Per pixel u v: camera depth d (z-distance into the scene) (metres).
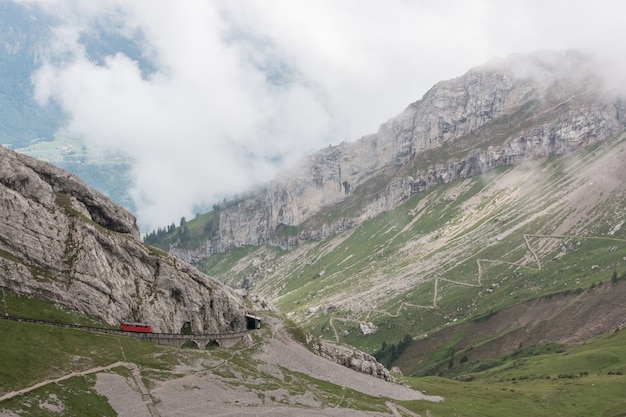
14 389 144.12
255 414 173.00
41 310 186.62
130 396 161.25
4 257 189.62
